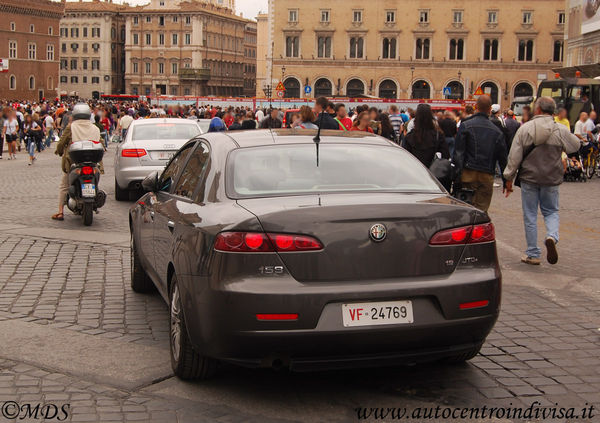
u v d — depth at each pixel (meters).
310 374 5.43
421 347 4.69
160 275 6.18
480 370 5.54
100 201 12.71
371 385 5.22
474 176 10.05
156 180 6.83
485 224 4.91
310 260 4.51
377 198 4.84
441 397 5.01
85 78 148.12
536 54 90.31
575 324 6.83
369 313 4.55
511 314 7.17
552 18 89.69
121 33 150.50
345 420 4.63
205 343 4.73
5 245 10.58
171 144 15.83
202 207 5.18
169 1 144.12
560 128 9.38
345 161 5.46
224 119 29.58
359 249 4.56
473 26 90.81
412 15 91.69
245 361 4.59
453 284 4.67
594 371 5.54
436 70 91.94
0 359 5.68
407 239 4.64
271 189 5.09
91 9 146.12
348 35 93.00
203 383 5.24
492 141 9.93
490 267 4.88
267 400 4.94
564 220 13.95
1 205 15.12
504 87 91.06
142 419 4.61
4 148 40.03
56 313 7.06
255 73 167.88
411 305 4.62
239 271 4.51
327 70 93.81
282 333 4.44
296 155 5.46
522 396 5.04
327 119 13.62
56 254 10.02
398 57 92.44
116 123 61.44
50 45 134.75
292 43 94.38
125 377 5.31
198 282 4.75
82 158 12.52
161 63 142.12
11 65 126.75
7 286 8.15
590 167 23.78
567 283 8.53
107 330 6.53
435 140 10.72
